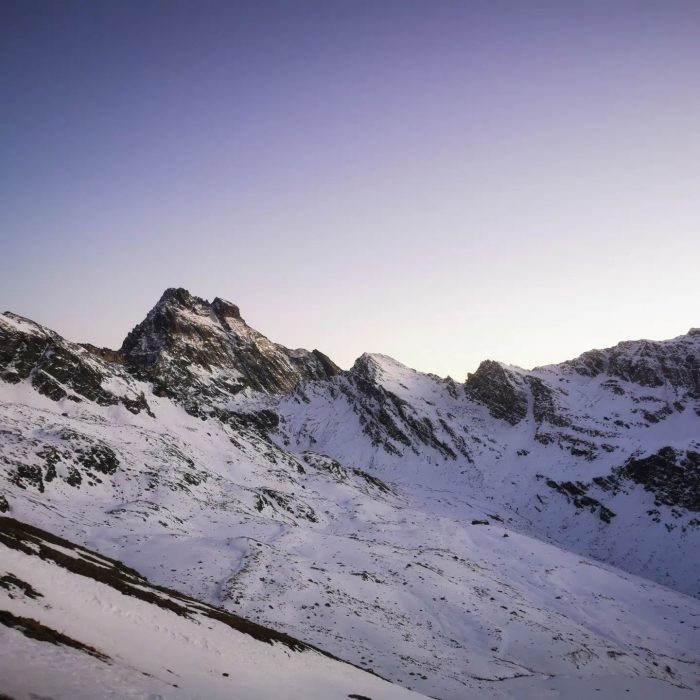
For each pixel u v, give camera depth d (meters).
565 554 130.38
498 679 60.22
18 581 26.84
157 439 144.12
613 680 60.47
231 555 80.69
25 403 141.12
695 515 160.50
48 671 18.33
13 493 81.75
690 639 93.31
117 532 81.81
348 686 38.72
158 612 35.06
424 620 75.62
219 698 24.06
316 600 70.69
